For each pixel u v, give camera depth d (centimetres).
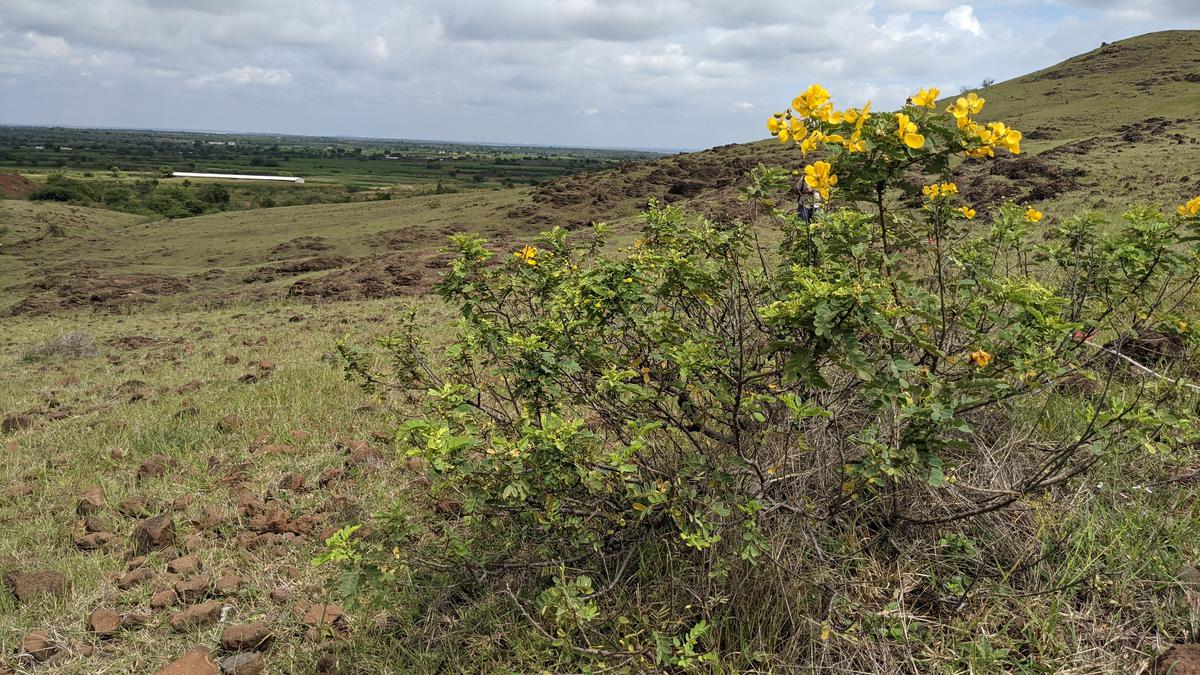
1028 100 5553
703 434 314
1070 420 338
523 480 251
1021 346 249
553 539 311
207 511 428
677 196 3338
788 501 291
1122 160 2138
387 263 2028
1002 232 366
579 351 300
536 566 303
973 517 294
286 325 1275
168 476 495
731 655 252
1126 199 1528
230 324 1415
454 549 293
